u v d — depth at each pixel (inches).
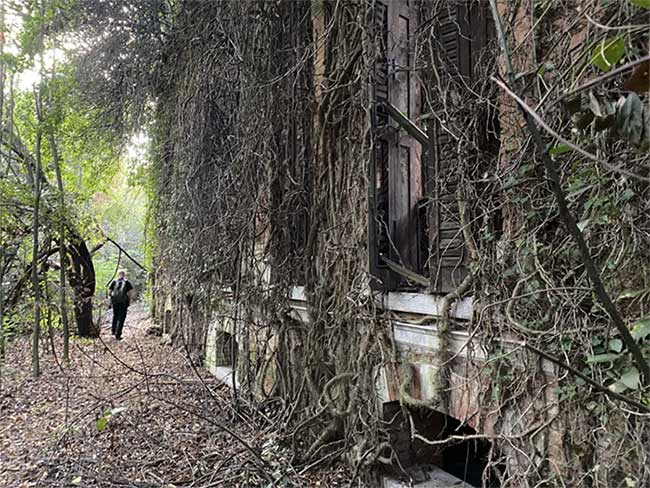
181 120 293.0
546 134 82.4
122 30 323.9
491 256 98.0
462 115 109.7
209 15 249.0
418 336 119.0
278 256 187.2
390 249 137.7
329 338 155.0
